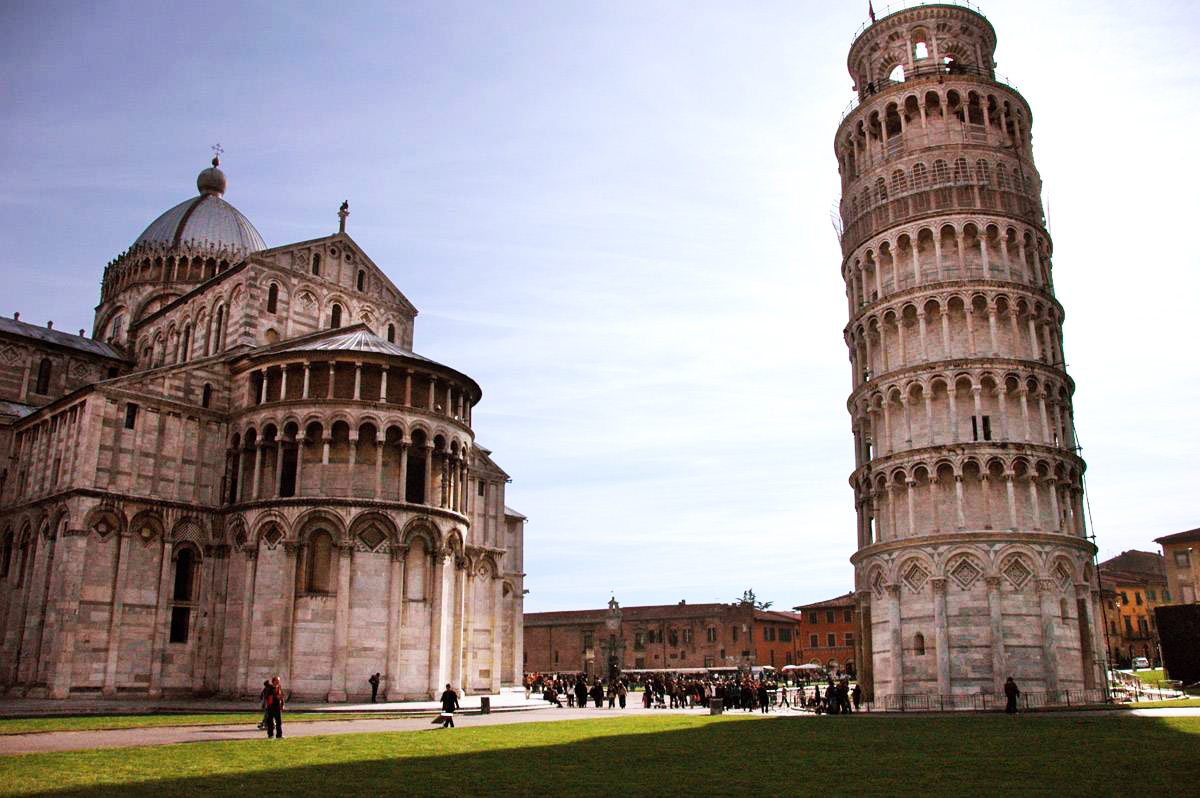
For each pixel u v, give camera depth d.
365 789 20.83
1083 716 46.50
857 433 72.12
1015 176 71.44
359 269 77.19
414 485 63.06
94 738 33.28
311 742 32.50
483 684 76.00
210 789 20.53
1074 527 65.00
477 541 78.12
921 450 64.25
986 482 62.59
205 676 59.62
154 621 58.56
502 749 30.45
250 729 38.31
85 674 55.41
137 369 83.31
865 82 80.38
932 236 69.44
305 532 57.91
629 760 27.36
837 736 36.91
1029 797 19.55
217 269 87.19
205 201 92.75
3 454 68.62
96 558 57.22
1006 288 67.00
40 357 78.25
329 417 60.09
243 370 64.50
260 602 57.88
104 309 89.38
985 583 60.19
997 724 42.75
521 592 88.88
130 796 19.38
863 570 67.88
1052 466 63.78
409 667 58.62
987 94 72.88
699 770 24.83
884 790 20.88
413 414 61.94
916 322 68.56
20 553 62.97
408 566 60.06
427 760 26.91
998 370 64.88
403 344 80.19
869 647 66.75
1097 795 19.70
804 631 167.12
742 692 71.12
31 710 46.31
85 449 57.94
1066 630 60.84
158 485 60.56
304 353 61.31
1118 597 154.38
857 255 74.00
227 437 64.31
